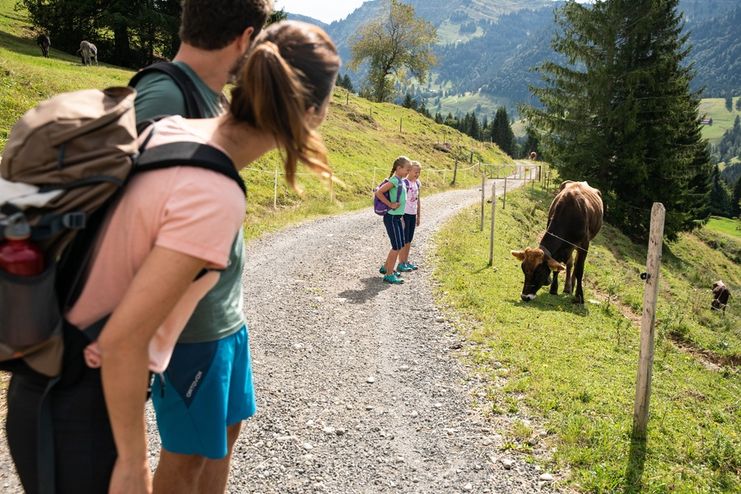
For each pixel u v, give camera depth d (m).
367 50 81.56
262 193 17.78
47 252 1.37
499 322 7.89
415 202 10.37
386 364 6.26
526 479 4.20
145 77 1.96
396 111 62.69
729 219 98.19
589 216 10.50
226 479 2.33
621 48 33.47
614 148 33.34
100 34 41.53
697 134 39.22
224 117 1.60
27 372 1.42
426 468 4.30
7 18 40.62
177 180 1.41
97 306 1.46
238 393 2.16
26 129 1.34
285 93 1.47
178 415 1.96
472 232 15.83
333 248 12.23
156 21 37.81
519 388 5.64
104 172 1.36
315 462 4.26
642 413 4.83
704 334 10.99
